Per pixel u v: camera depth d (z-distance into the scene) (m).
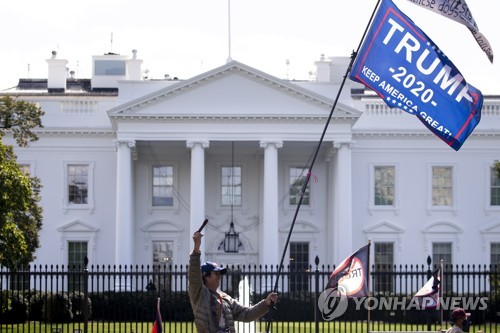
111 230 69.50
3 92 76.31
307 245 70.00
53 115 69.50
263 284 62.97
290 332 41.09
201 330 16.23
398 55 20.67
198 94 65.69
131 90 68.31
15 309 44.88
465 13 19.89
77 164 69.69
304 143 67.06
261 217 69.31
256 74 65.44
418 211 70.12
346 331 41.28
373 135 69.94
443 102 20.62
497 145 70.38
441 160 70.25
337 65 75.06
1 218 40.22
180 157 70.12
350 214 65.38
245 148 69.62
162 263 69.62
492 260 70.12
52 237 69.25
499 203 70.44
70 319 46.88
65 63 76.75
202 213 65.50
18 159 69.19
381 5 20.72
